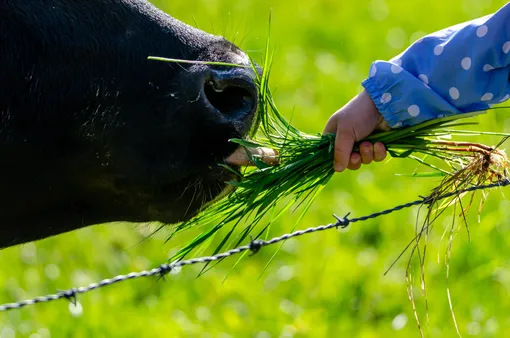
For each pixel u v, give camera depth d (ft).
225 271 31.42
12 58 17.94
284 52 49.44
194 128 18.03
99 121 18.22
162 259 31.78
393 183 35.78
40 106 18.10
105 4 18.62
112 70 18.29
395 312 28.94
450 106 17.98
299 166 18.84
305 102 42.86
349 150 18.13
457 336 27.25
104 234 33.14
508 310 28.40
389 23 54.80
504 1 55.62
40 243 32.68
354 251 31.81
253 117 18.16
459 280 29.71
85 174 18.49
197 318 28.66
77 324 28.45
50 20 18.21
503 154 19.39
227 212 19.45
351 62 48.67
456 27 18.19
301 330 27.32
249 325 27.84
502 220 31.89
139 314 28.99
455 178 19.54
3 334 27.99
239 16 53.31
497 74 17.93
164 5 52.90
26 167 18.34
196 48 18.74
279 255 32.35
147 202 18.76
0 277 30.63
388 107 17.93
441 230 32.04
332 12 57.36
